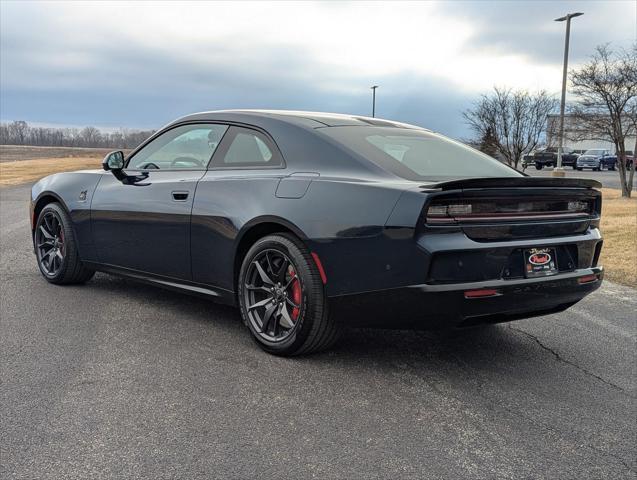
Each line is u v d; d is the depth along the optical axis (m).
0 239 8.62
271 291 3.80
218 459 2.52
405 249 3.16
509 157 25.77
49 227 5.66
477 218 3.23
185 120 4.71
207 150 4.42
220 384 3.32
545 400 3.24
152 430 2.76
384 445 2.68
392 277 3.21
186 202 4.27
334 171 3.64
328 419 2.92
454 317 3.21
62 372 3.45
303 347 3.68
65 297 5.16
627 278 6.63
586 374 3.65
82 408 2.98
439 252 3.11
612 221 11.24
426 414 3.01
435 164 3.84
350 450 2.62
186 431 2.76
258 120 4.18
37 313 4.65
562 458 2.62
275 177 3.82
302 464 2.50
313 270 3.55
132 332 4.22
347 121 4.25
